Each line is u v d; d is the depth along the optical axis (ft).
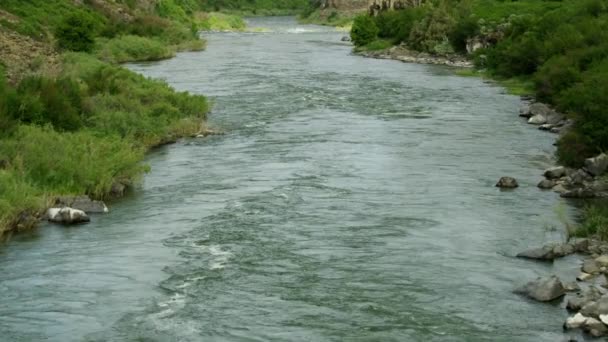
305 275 52.70
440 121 118.21
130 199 73.36
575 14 190.80
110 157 79.36
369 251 57.72
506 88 162.30
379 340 42.45
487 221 65.72
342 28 426.51
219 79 168.96
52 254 57.26
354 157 91.35
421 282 51.42
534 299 48.34
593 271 52.54
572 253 57.36
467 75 188.65
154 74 176.14
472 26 236.63
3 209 62.69
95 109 99.96
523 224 64.85
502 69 182.91
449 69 206.18
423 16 262.47
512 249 58.39
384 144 99.35
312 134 106.22
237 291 49.75
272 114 123.13
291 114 123.54
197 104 117.39
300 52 254.88
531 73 175.94
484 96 148.66
